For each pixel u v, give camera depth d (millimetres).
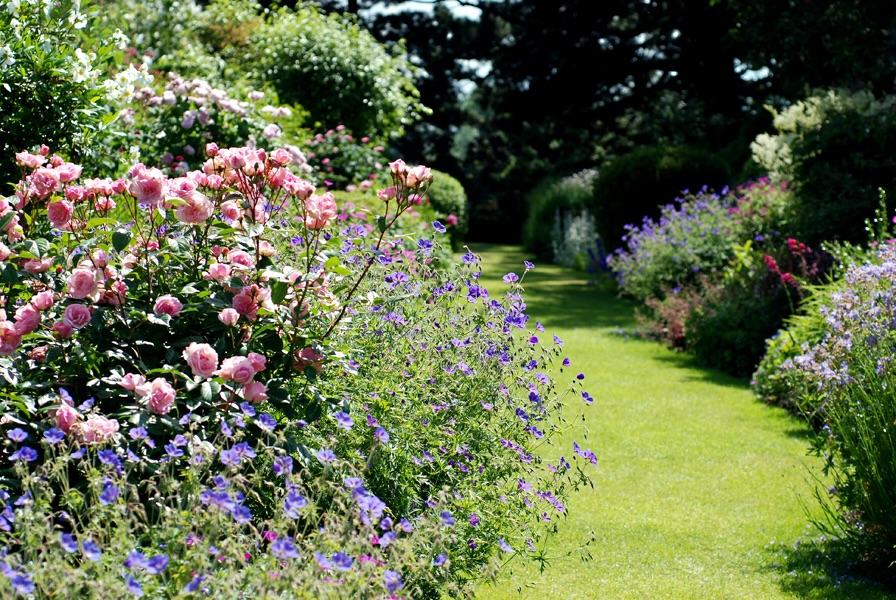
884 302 4938
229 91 11609
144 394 3225
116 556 2576
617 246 19266
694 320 10992
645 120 34375
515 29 33125
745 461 6832
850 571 4805
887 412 4621
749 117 24484
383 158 14312
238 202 3912
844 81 18625
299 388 3664
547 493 4211
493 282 19609
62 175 3641
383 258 4605
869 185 11938
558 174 35531
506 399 4410
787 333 8703
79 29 6230
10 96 5488
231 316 3414
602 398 8875
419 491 3947
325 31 15328
